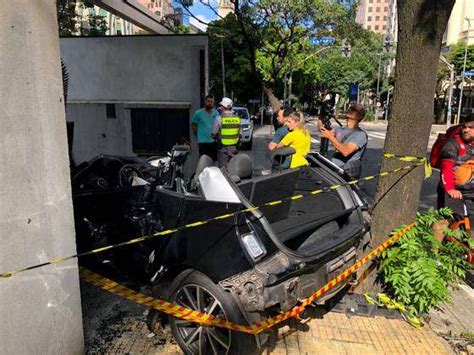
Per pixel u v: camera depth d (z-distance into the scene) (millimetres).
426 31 3424
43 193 2412
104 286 3166
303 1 13711
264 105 36500
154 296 3285
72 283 2719
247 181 3221
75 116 9531
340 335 3367
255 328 2635
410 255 3588
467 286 4527
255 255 2637
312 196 3873
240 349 2760
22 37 2211
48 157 2430
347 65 45594
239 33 13984
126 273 3980
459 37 51781
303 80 33312
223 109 8102
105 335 3354
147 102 9484
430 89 3586
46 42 2367
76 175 4844
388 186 3789
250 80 30703
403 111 3660
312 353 3127
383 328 3500
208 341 2982
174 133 9508
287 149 4488
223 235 2746
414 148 3684
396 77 3711
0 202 2146
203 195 2955
